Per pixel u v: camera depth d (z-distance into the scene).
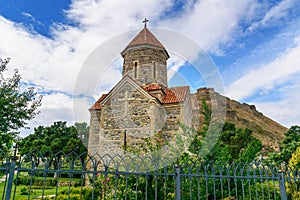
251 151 5.80
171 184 4.34
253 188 5.11
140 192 4.38
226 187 4.74
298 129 20.97
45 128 32.09
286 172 4.38
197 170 3.38
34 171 2.61
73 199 4.79
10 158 2.58
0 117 15.13
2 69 16.89
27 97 17.30
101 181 4.47
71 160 2.88
